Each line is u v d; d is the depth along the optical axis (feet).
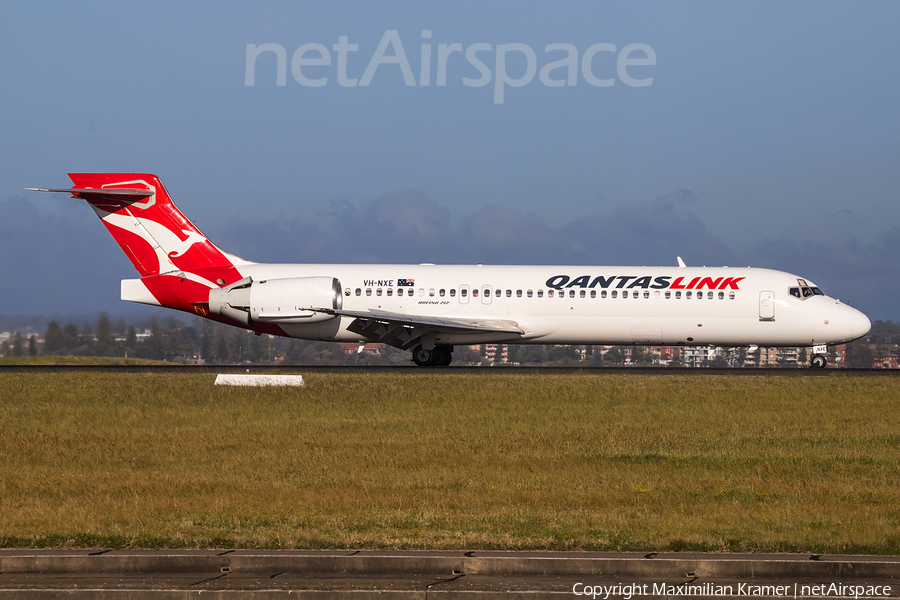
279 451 230.27
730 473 203.51
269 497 171.42
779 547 135.13
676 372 476.95
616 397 352.90
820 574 124.77
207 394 359.87
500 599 113.70
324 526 146.82
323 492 176.86
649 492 179.22
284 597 112.98
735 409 322.75
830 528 147.64
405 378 428.15
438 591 114.21
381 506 164.04
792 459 223.30
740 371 482.69
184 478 193.57
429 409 317.83
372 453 226.79
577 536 140.56
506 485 186.50
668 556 126.72
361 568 124.26
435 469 204.85
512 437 254.88
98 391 372.99
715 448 238.89
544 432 265.13
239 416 300.40
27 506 164.35
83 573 122.93
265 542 134.82
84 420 291.17
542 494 176.14
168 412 309.42
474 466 208.85
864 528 147.23
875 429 275.80
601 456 224.74
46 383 407.23
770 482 192.13
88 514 155.74
